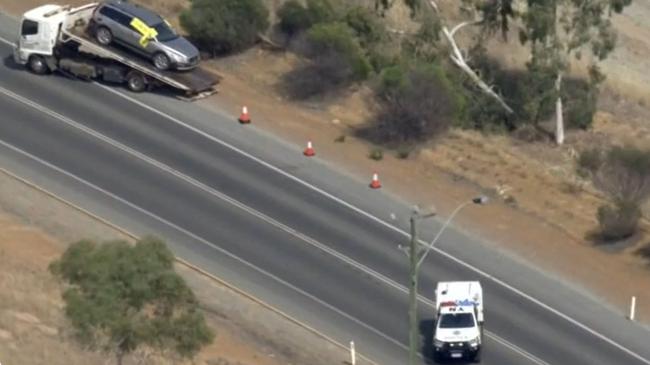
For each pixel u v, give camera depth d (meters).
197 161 170.12
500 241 161.88
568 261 159.75
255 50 195.25
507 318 148.38
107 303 110.38
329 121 183.00
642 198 170.00
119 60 180.50
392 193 169.00
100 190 162.75
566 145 184.00
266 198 164.75
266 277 151.38
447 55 192.62
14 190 160.50
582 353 143.75
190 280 148.62
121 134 173.38
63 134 172.12
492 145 181.38
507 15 192.62
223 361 131.88
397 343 142.88
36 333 125.00
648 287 156.62
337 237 159.25
